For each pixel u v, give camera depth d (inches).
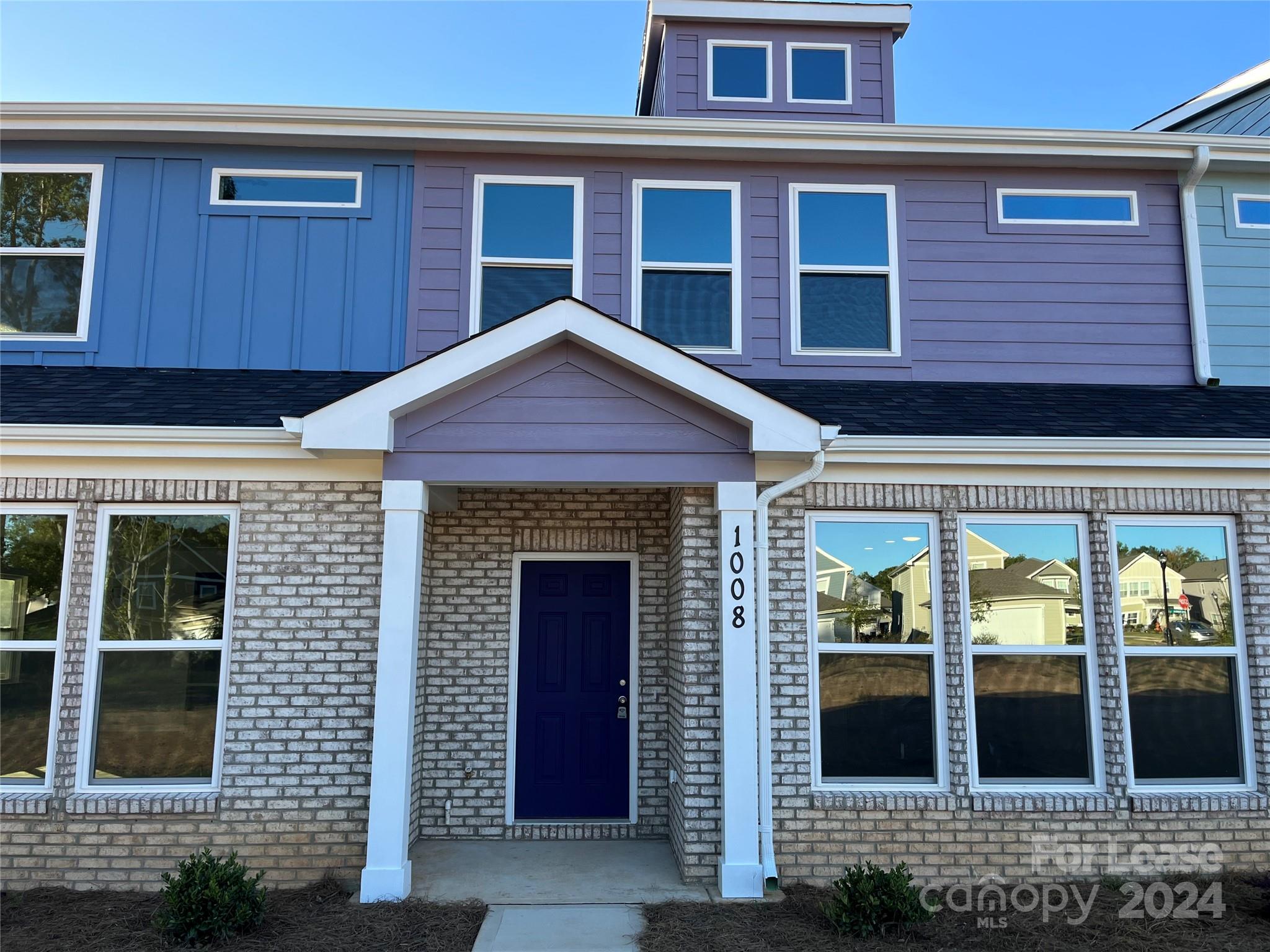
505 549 291.6
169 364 299.9
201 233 306.8
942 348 314.0
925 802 238.7
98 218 305.9
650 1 373.7
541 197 318.0
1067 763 247.8
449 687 284.8
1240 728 249.6
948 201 323.6
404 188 313.6
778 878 230.2
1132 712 249.1
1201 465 246.4
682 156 318.0
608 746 288.0
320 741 237.8
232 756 235.8
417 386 227.9
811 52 369.4
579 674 291.0
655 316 312.7
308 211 309.9
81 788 235.5
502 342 230.2
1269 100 399.2
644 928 207.0
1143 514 255.4
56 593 243.9
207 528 249.6
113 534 246.8
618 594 295.3
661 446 237.9
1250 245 327.0
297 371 301.1
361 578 244.7
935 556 253.9
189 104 297.9
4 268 305.7
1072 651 251.0
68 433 232.2
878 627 252.1
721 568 239.5
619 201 317.4
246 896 202.5
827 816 237.9
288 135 305.1
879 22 363.9
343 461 246.1
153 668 243.6
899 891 203.8
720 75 366.6
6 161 306.5
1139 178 327.9
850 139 313.1
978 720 248.8
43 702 241.0
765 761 235.6
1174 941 202.1
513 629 289.4
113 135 305.3
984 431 249.3
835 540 255.0
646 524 293.6
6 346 297.1
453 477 234.2
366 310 306.2
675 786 258.5
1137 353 317.1
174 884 199.0
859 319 317.1
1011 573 254.7
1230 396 299.6
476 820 279.1
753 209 320.2
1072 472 251.9
